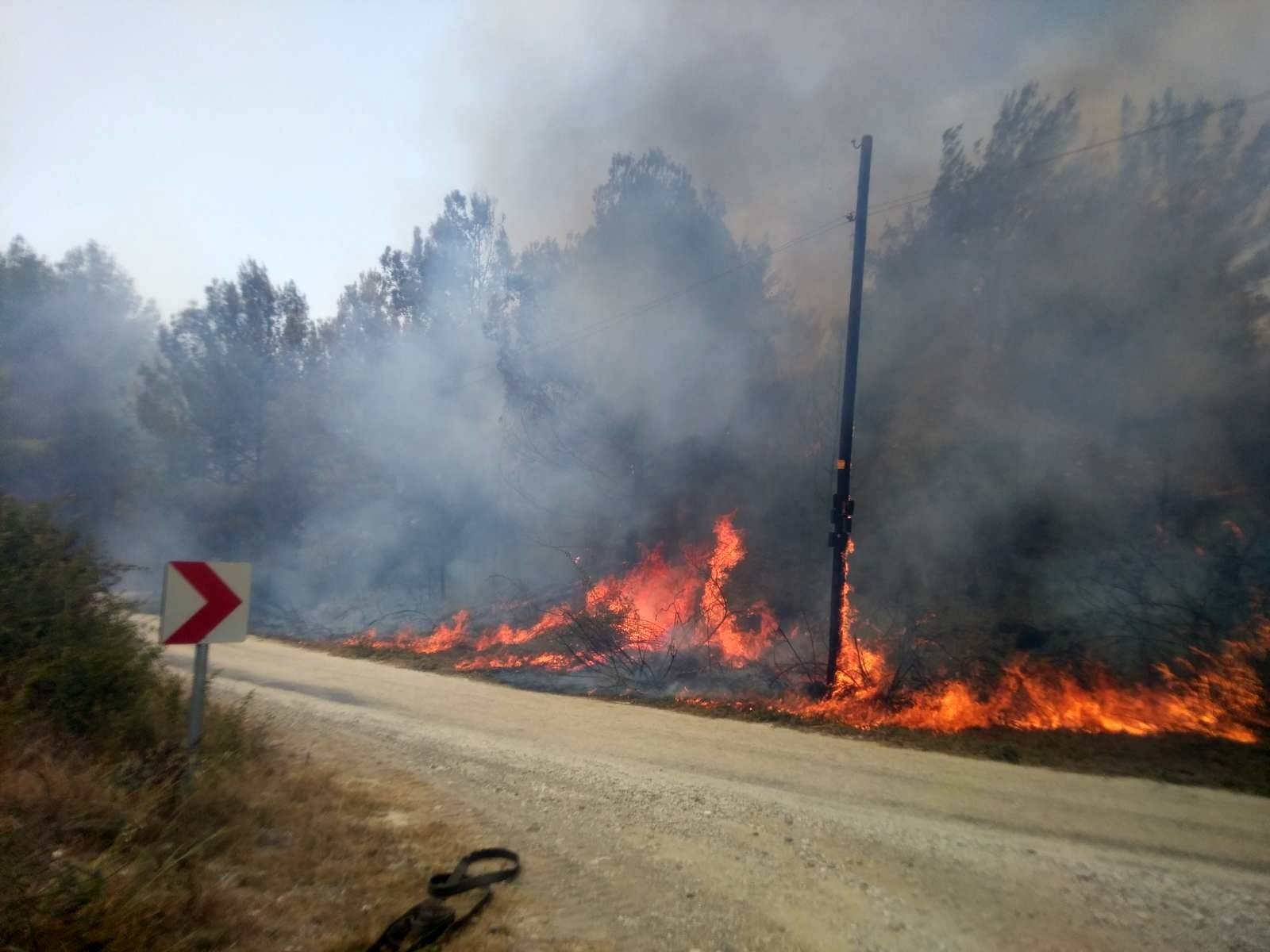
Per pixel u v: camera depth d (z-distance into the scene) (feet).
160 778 19.58
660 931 16.43
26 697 21.45
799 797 25.16
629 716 37.96
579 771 27.73
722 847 20.86
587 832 21.90
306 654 56.80
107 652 23.24
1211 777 28.07
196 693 20.85
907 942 16.03
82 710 21.89
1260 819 23.75
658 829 22.16
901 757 30.71
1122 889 18.42
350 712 37.09
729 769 28.55
